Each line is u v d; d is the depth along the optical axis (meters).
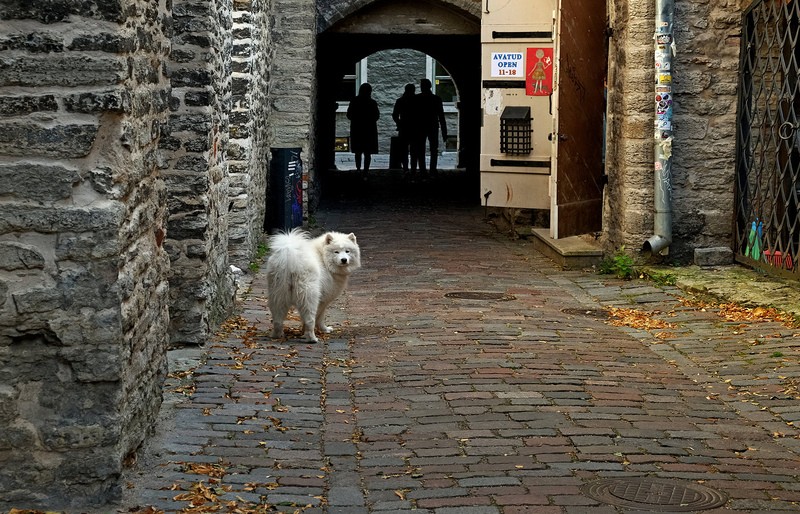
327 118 26.48
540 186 18.50
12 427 7.59
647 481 8.46
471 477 8.52
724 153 15.69
